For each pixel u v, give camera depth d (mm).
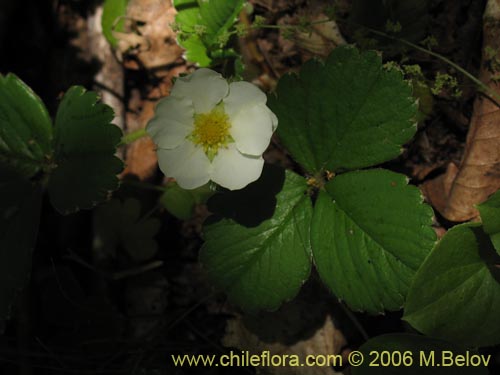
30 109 120
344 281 110
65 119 119
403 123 107
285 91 112
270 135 107
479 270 109
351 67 109
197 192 132
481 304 109
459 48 133
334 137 112
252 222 115
